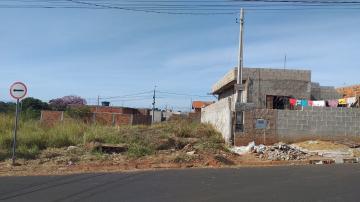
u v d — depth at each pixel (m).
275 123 25.09
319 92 35.12
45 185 12.34
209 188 11.76
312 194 10.95
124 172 15.48
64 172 15.70
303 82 33.72
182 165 18.02
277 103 33.41
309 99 33.56
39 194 10.92
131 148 21.28
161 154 20.92
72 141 23.00
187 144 24.30
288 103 32.91
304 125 25.22
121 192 11.19
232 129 25.48
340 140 25.27
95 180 13.32
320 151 22.64
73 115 45.41
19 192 11.21
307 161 19.80
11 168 16.55
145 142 24.03
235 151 22.66
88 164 17.72
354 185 12.36
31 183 12.71
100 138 24.06
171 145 24.30
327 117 25.34
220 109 29.39
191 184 12.45
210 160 18.73
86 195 10.79
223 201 10.04
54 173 15.39
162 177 13.93
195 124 34.31
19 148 20.14
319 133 25.28
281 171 15.58
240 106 25.19
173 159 18.73
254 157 20.69
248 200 10.16
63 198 10.41
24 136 22.22
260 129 25.00
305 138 25.19
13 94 17.42
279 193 11.05
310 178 13.71
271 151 21.34
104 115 48.34
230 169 16.39
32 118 33.47
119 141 24.19
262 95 33.34
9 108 47.34
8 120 27.00
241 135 24.98
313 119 25.28
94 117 47.88
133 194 10.91
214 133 29.95
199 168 16.98
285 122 25.11
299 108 27.66
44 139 22.36
